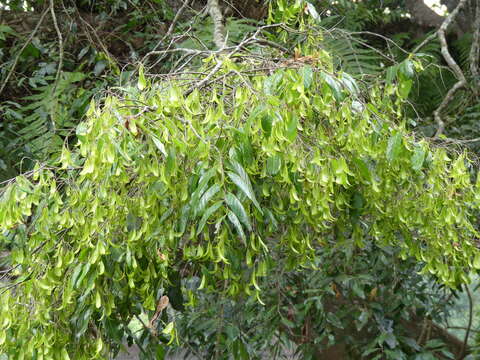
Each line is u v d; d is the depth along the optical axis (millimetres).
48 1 2803
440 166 1370
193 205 1040
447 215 1377
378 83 1459
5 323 1210
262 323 2350
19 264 1299
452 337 2875
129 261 1218
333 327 2623
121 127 1023
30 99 2566
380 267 2408
